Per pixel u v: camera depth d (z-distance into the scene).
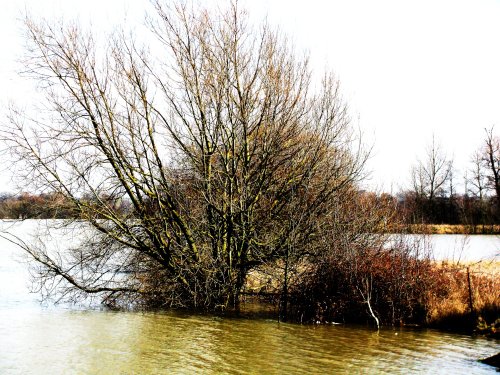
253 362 12.16
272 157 18.05
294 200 18.11
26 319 16.36
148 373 11.27
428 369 11.73
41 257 19.41
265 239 18.45
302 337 14.57
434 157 66.81
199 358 12.45
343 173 19.39
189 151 18.30
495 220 65.25
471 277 17.50
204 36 18.02
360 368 11.77
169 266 18.33
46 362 11.97
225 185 17.86
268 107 18.00
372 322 16.33
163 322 16.30
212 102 18.05
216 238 18.23
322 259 17.33
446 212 67.50
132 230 18.31
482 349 13.41
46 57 16.59
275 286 18.84
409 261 16.88
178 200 18.11
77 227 17.48
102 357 12.43
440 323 15.94
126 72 17.50
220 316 17.30
